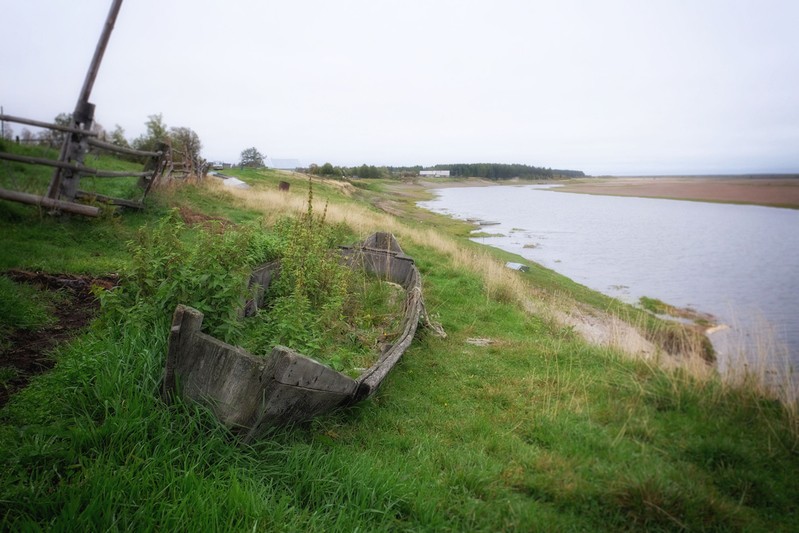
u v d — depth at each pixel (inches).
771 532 122.0
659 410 187.9
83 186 444.5
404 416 177.3
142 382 139.1
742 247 1181.1
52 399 133.4
